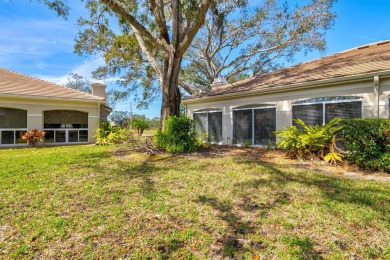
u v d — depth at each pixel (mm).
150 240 3314
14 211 4285
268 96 11984
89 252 3066
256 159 9250
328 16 19688
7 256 2994
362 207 4250
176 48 12367
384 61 8977
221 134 14719
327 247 3080
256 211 4180
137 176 6648
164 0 14531
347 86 9070
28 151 12250
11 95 14148
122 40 14688
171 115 12555
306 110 10430
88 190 5414
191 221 3855
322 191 5152
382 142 6742
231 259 2893
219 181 6047
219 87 18047
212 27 23000
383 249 3018
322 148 8344
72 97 16172
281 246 3119
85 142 17078
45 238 3393
